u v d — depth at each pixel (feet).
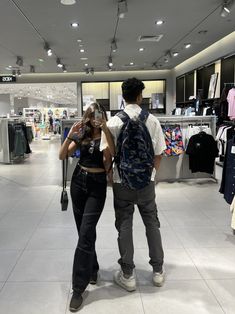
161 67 41.75
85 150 7.00
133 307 6.82
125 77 44.45
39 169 24.49
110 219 12.34
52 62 35.45
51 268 8.50
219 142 21.16
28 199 15.57
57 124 63.46
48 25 21.01
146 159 6.78
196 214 12.92
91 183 6.91
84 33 23.29
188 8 18.29
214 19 20.54
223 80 26.02
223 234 10.76
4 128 27.12
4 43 26.03
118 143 6.92
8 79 42.68
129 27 22.00
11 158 27.61
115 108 45.06
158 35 24.48
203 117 18.45
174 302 6.97
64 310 6.76
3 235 10.87
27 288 7.57
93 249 6.94
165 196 15.76
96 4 17.15
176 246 9.80
